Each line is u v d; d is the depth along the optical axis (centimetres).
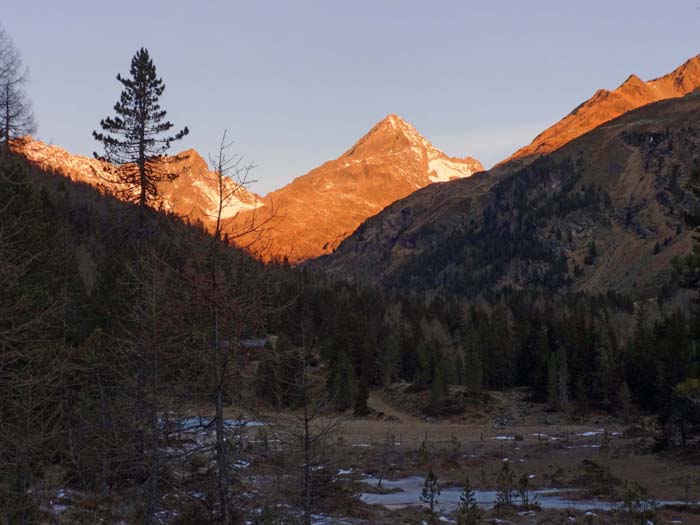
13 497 1808
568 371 12350
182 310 1744
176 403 1766
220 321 1741
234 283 1769
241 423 1822
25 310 2086
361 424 10344
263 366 1900
